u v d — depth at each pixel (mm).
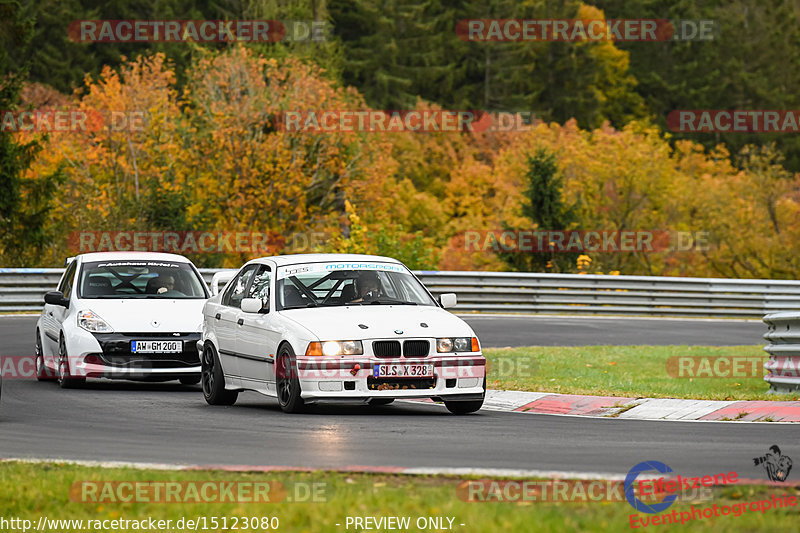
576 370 54500
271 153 177625
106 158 173375
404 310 40125
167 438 32562
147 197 144375
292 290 41094
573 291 99312
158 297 50219
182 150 177875
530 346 69438
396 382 37969
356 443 31375
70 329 47375
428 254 111500
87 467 26703
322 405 41844
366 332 38094
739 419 38031
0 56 134625
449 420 37438
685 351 65188
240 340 41594
